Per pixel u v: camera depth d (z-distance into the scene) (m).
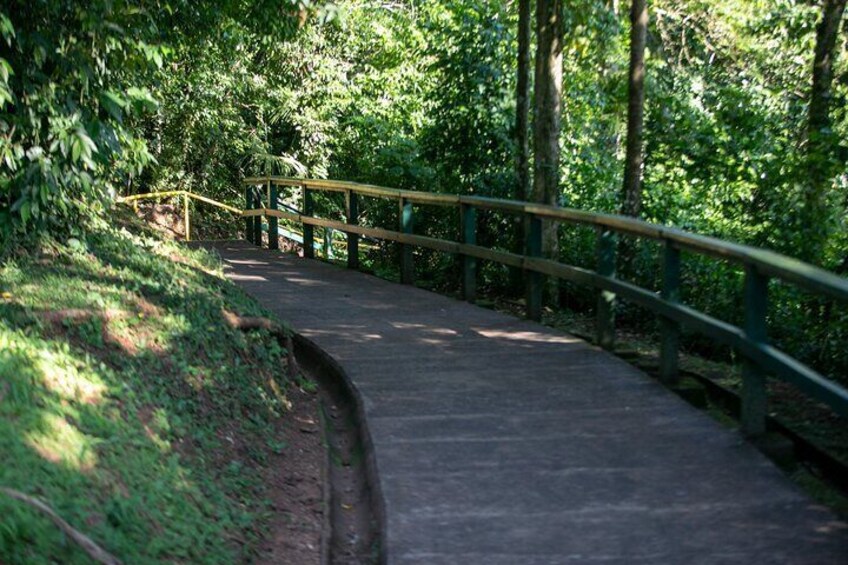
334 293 11.45
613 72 16.22
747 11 16.61
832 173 10.00
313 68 22.27
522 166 13.27
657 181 13.02
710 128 12.90
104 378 5.08
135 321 6.24
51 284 6.56
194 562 3.96
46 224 7.80
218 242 17.75
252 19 11.77
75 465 4.01
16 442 3.87
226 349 6.84
